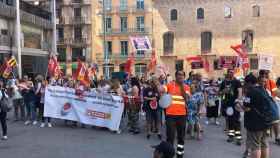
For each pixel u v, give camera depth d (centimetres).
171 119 952
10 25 3462
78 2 6531
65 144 1175
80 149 1105
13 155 1041
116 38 6359
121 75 2302
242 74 2433
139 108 1369
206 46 5853
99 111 1430
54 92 1518
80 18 6531
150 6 6144
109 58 6344
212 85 1573
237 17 5719
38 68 4059
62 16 6638
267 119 836
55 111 1513
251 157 866
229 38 5759
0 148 1127
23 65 3788
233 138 1202
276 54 5575
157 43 6069
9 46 3403
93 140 1239
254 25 5659
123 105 1381
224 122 1602
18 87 1664
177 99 958
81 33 6575
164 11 6019
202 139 1245
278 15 5553
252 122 839
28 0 4303
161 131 1295
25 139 1256
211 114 1524
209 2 5812
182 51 5944
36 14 4003
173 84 975
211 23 5816
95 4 6488
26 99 1583
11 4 3472
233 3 5731
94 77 2258
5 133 1258
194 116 1238
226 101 1216
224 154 1041
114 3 6334
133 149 1103
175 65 5988
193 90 1240
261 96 834
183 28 5938
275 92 1133
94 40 6494
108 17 6381
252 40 5691
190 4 5891
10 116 1814
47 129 1455
